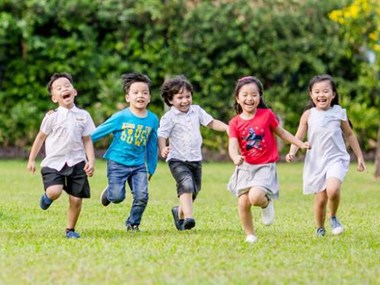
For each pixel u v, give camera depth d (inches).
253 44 1643.7
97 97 1620.3
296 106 1669.5
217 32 1635.1
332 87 722.2
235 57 1653.5
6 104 1616.6
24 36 1571.1
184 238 672.4
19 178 1250.6
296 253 601.3
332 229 719.1
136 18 1624.0
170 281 493.0
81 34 1620.3
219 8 1641.2
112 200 732.7
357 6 1546.5
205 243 641.6
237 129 671.1
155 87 1636.3
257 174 663.8
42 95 1616.6
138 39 1635.1
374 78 1670.8
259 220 821.2
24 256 575.5
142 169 740.0
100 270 527.2
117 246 621.9
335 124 720.3
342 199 1040.8
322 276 518.0
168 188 1144.8
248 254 591.8
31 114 1604.3
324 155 717.3
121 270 526.9
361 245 647.1
